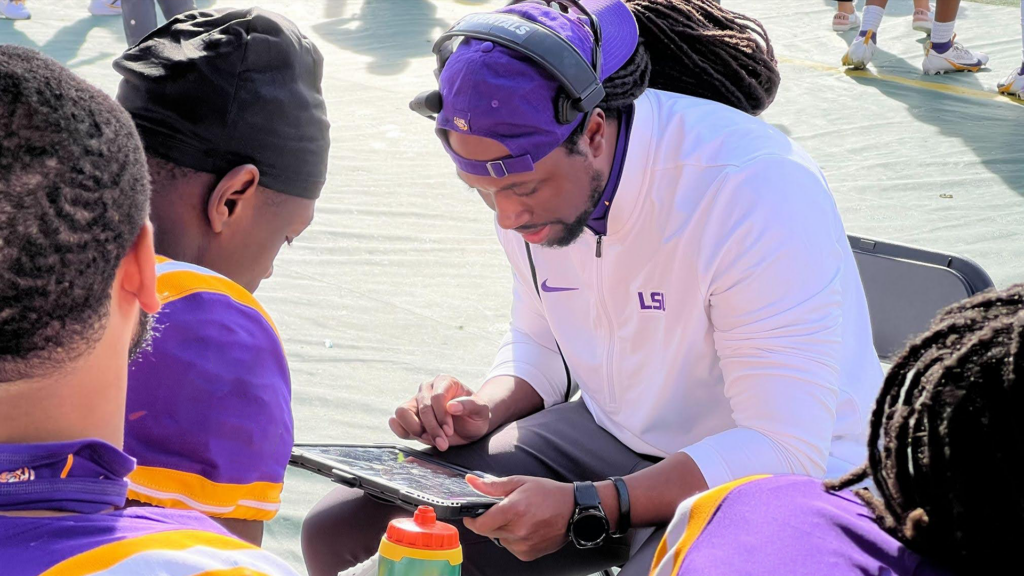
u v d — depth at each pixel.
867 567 0.90
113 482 0.84
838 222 1.84
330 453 1.77
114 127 0.77
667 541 1.06
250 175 1.36
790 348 1.65
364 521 1.85
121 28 7.80
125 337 0.85
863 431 1.83
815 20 8.25
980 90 6.55
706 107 1.82
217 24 1.41
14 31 7.55
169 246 1.38
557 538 1.65
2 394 0.77
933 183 4.88
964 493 0.85
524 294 2.16
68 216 0.72
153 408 1.14
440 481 1.72
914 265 2.08
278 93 1.37
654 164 1.73
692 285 1.75
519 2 1.72
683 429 1.91
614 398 1.97
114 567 0.76
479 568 1.84
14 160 0.71
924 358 0.92
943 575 0.89
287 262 3.96
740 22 1.98
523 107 1.53
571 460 1.97
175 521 0.87
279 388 1.25
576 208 1.66
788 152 1.77
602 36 1.66
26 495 0.78
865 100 6.29
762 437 1.66
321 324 3.47
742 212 1.68
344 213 4.47
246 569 0.82
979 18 8.21
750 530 0.98
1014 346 0.82
